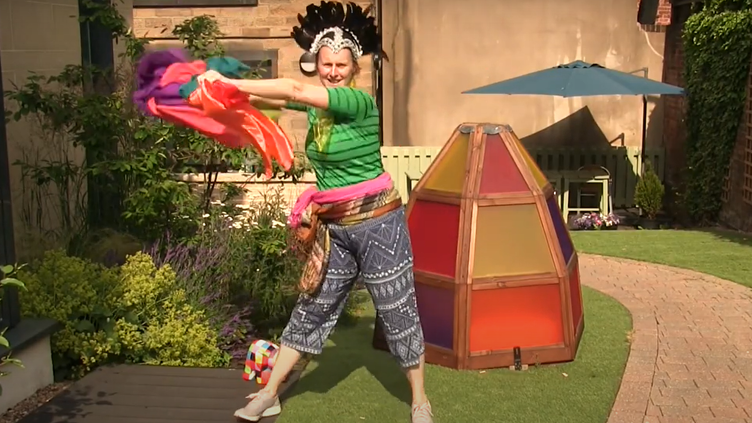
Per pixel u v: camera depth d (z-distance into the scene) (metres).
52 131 6.36
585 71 11.12
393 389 4.79
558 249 5.12
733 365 5.26
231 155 6.11
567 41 12.84
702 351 5.52
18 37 6.31
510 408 4.50
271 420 4.33
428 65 13.00
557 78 11.06
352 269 4.10
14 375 4.41
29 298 4.87
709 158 10.74
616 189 12.78
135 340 5.07
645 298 6.87
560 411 4.47
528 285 5.05
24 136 6.32
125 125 6.02
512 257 5.07
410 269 4.02
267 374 4.58
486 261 5.04
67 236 6.07
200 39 6.53
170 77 3.81
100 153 5.86
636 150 12.70
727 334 5.89
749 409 4.56
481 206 5.04
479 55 12.93
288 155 3.85
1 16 6.11
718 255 8.56
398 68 13.02
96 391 4.63
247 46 10.23
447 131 13.13
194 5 10.17
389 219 3.93
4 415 4.30
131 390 4.66
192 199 6.19
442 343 5.12
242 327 5.71
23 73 6.38
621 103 12.97
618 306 6.59
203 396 4.58
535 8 12.80
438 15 12.88
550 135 13.08
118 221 6.47
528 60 12.91
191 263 5.91
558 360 5.16
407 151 12.56
